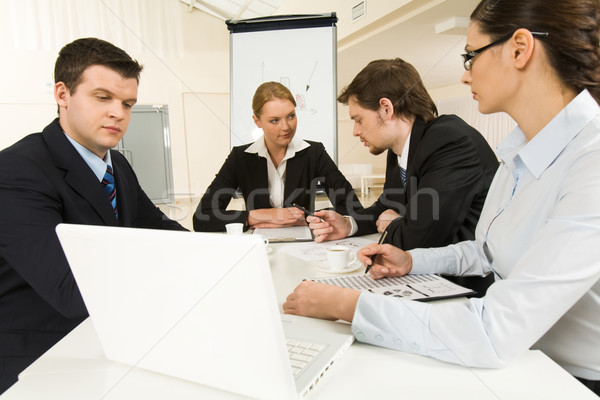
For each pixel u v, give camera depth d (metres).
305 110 2.33
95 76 0.85
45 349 0.78
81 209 0.85
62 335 0.79
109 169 1.00
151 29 5.91
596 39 0.54
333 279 0.82
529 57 0.56
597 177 0.48
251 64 2.32
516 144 0.71
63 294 0.64
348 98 1.25
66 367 0.51
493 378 0.46
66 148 0.87
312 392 0.43
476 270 0.82
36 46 5.17
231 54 2.33
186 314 0.41
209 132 6.41
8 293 0.77
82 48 0.85
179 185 6.32
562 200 0.51
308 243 1.21
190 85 6.26
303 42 2.30
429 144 1.10
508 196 0.72
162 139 6.19
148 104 6.08
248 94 2.33
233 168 1.77
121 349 0.49
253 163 1.76
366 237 1.30
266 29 2.31
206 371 0.43
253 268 0.36
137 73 0.92
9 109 5.25
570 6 0.53
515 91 0.60
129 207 1.08
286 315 0.63
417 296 0.68
